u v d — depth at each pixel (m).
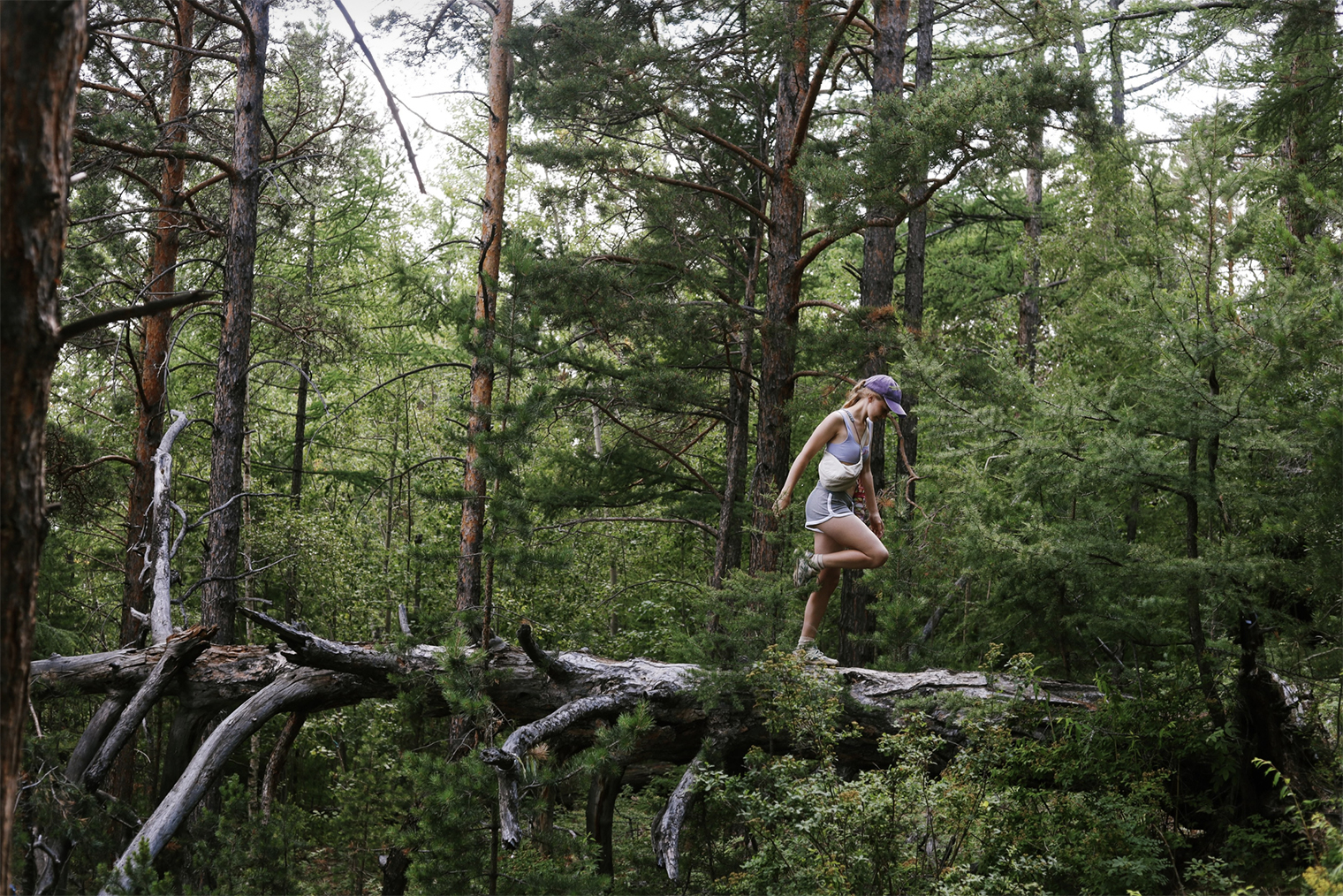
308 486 20.33
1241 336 6.67
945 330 19.05
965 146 8.57
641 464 15.13
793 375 10.96
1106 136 8.67
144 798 8.38
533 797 6.52
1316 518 6.36
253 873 7.30
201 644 7.86
